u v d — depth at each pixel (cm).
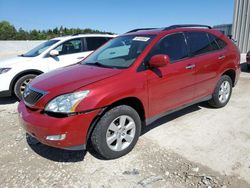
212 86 485
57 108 295
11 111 548
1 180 302
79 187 287
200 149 359
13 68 604
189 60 423
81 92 300
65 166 328
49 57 661
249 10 1469
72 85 312
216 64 478
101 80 320
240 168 312
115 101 319
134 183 290
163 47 394
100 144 321
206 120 462
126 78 335
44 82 340
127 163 331
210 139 388
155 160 335
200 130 421
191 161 330
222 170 309
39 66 635
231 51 518
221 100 520
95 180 298
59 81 332
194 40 448
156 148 365
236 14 1545
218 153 347
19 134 423
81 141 304
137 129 357
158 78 369
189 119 469
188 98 436
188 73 418
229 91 535
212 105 519
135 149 364
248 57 1005
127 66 355
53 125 292
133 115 347
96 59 428
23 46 3409
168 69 385
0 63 621
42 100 308
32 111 322
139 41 398
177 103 416
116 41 446
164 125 443
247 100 582
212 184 283
